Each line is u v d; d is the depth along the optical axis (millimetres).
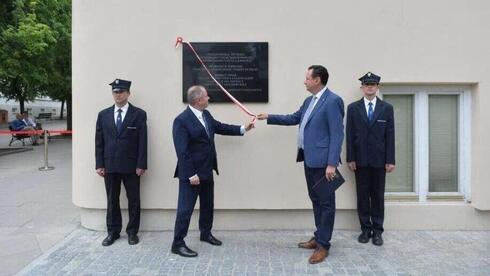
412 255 4625
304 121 4609
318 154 4469
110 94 5387
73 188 5621
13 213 6406
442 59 5328
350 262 4438
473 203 5449
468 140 5516
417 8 5309
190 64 5332
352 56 5328
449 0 5309
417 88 5523
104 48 5352
